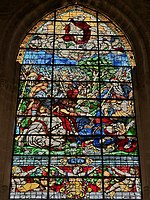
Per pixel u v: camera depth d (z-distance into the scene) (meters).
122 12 20.73
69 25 21.00
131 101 18.94
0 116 17.72
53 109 18.62
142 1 20.84
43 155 17.58
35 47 20.30
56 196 16.69
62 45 20.39
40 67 19.73
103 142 17.91
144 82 18.94
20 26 20.28
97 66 19.83
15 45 19.94
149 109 18.11
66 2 21.23
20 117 18.41
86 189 16.88
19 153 17.58
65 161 17.47
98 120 18.44
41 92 19.05
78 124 18.30
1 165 16.81
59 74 19.55
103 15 21.33
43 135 18.00
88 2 21.28
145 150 17.44
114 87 19.31
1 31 19.67
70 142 17.88
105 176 17.16
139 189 16.91
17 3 20.53
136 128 18.25
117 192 16.83
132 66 19.91
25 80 19.34
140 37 20.03
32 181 17.00
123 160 17.55
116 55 20.20
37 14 20.84
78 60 19.97
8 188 16.64
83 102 18.84
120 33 20.86
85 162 17.45
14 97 18.61
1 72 18.67
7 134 17.64
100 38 20.69
